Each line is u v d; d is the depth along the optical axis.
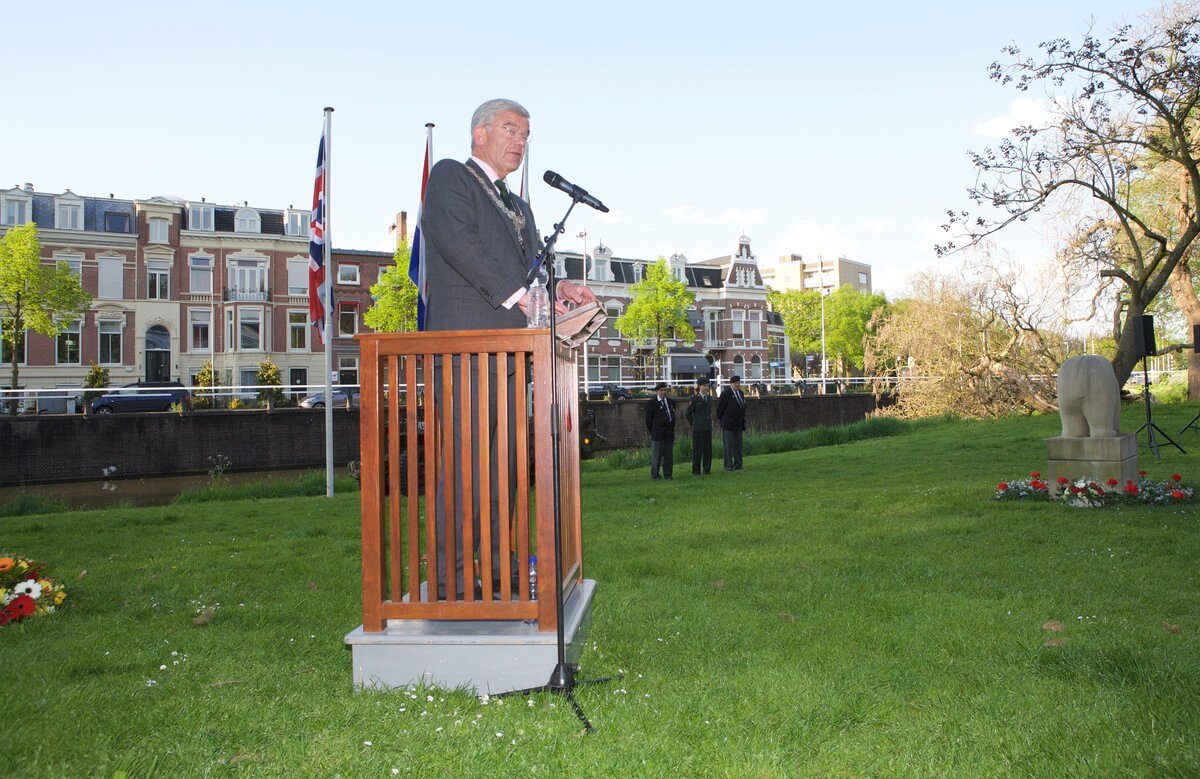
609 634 3.86
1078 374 8.61
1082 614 4.07
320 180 14.80
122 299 40.94
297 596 5.01
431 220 3.41
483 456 3.09
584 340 3.63
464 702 2.81
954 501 8.94
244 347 42.78
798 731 2.59
